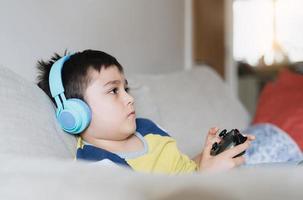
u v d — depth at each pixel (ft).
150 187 1.37
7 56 3.94
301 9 9.16
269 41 9.15
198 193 1.29
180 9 7.54
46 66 3.52
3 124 2.62
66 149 3.07
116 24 5.66
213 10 8.18
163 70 6.96
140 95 4.76
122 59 5.81
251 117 6.68
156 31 6.72
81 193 1.47
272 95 6.17
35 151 2.65
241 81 9.04
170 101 5.20
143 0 6.31
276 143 5.03
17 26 4.06
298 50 9.21
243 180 1.29
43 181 1.62
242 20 8.79
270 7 9.07
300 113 5.63
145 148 3.52
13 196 1.61
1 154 2.17
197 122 5.20
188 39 7.83
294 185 1.24
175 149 3.68
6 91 2.88
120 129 3.34
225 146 3.14
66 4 4.73
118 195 1.39
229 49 8.52
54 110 3.27
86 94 3.26
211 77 6.16
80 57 3.38
